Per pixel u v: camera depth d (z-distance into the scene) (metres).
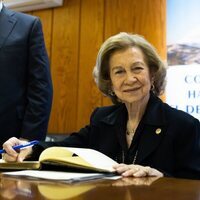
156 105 1.17
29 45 1.70
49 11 3.04
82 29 2.89
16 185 0.66
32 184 0.67
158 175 0.87
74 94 2.87
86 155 0.93
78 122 2.83
